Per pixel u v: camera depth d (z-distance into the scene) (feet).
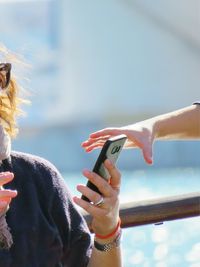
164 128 21.39
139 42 212.02
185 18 211.00
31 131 186.70
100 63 210.38
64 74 203.41
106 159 17.93
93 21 211.00
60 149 183.83
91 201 18.04
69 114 197.98
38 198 19.16
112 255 19.11
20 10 200.13
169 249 39.86
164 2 210.18
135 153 149.18
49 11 204.64
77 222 19.61
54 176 19.67
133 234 42.24
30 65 20.18
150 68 213.66
